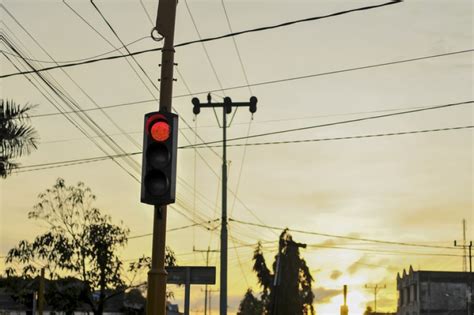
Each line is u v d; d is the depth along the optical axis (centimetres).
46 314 3444
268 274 6762
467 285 9288
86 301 2888
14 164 1894
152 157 859
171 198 856
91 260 2859
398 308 10994
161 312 891
